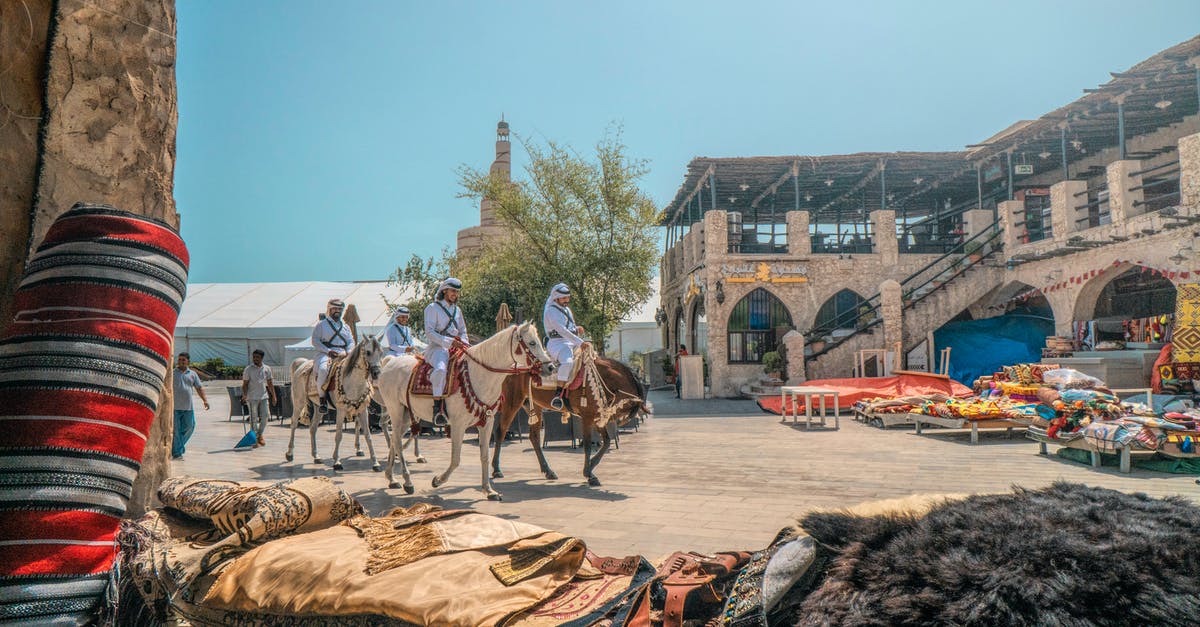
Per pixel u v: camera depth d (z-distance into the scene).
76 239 1.07
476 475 9.22
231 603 1.60
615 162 22.33
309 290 41.84
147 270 1.09
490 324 22.44
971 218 23.77
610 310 22.83
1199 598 0.87
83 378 0.99
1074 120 19.23
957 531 1.09
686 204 30.56
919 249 26.25
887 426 14.22
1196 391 13.18
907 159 24.12
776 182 26.81
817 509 1.37
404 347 10.30
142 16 2.02
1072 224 18.89
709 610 1.41
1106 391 11.55
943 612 0.95
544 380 8.55
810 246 25.52
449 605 1.40
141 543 1.86
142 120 2.02
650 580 1.44
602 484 8.32
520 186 22.80
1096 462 8.84
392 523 1.84
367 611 1.45
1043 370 14.29
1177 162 15.74
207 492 2.04
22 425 0.97
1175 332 13.68
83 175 1.78
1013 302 22.45
